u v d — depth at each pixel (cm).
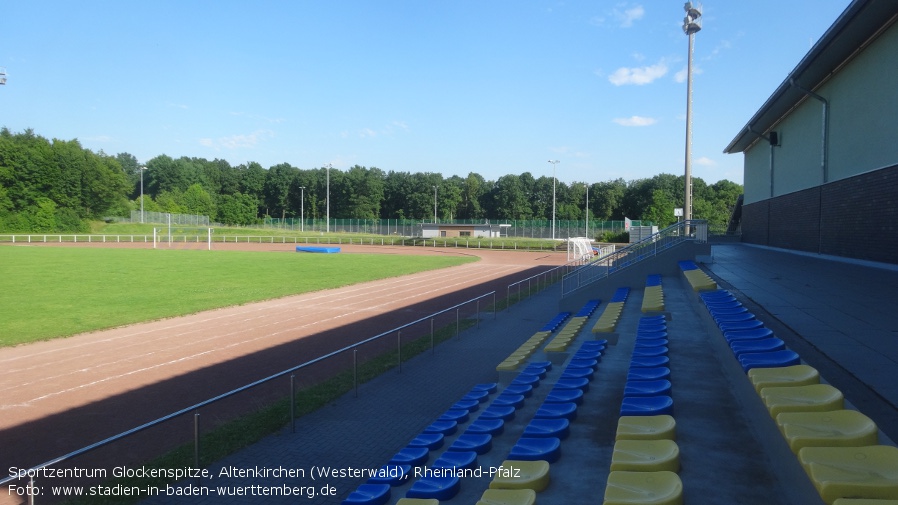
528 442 552
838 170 1902
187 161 12962
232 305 2144
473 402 865
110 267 3475
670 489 385
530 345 1275
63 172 7962
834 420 396
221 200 12056
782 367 513
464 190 12038
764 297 1068
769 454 464
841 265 1716
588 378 798
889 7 1435
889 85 1524
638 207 10225
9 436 835
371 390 1059
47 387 1085
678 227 2042
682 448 493
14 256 4184
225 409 958
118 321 1769
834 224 1920
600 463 518
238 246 6669
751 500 400
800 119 2314
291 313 1995
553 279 3203
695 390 661
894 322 816
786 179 2527
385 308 2125
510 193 11362
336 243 7588
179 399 1016
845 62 1831
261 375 1180
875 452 346
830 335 730
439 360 1309
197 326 1736
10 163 7450
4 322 1722
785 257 2106
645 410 554
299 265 3947
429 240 7450
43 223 7500
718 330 798
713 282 1211
